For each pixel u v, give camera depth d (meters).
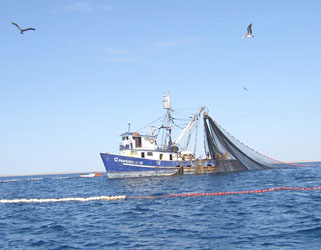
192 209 21.25
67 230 16.95
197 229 15.73
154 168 52.25
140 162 51.56
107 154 50.38
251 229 15.20
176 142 57.34
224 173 53.53
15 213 23.33
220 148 52.09
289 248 12.14
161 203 24.73
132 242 13.98
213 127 50.59
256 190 29.55
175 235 14.81
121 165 50.66
